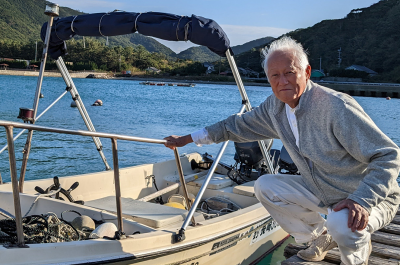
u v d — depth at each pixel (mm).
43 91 36188
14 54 110500
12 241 2328
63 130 2025
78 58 108938
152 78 105250
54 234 2428
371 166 1987
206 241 2893
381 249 3352
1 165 7785
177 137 2768
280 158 5242
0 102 22406
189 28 3258
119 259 2234
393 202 2297
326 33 138875
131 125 15492
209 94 48562
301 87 2160
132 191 4383
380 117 24438
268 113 2518
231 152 10453
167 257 2586
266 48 2332
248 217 3547
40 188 3463
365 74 95062
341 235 2111
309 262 3029
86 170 7930
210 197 4469
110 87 55000
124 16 3482
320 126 2131
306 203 2559
